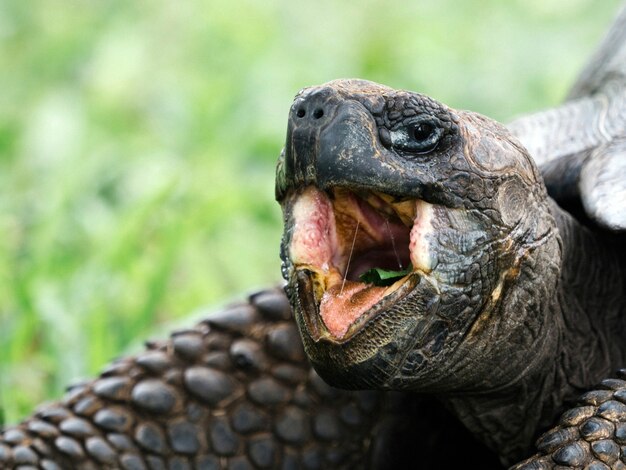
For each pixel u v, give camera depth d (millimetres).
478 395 7531
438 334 6840
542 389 7734
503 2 22984
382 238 6984
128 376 8805
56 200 12859
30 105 18359
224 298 12555
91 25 21547
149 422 8742
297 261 6785
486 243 6895
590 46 20078
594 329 8086
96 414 8742
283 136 16297
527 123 9406
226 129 16578
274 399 8695
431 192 6711
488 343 7062
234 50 20266
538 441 7180
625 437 6996
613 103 9289
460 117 6980
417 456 8555
